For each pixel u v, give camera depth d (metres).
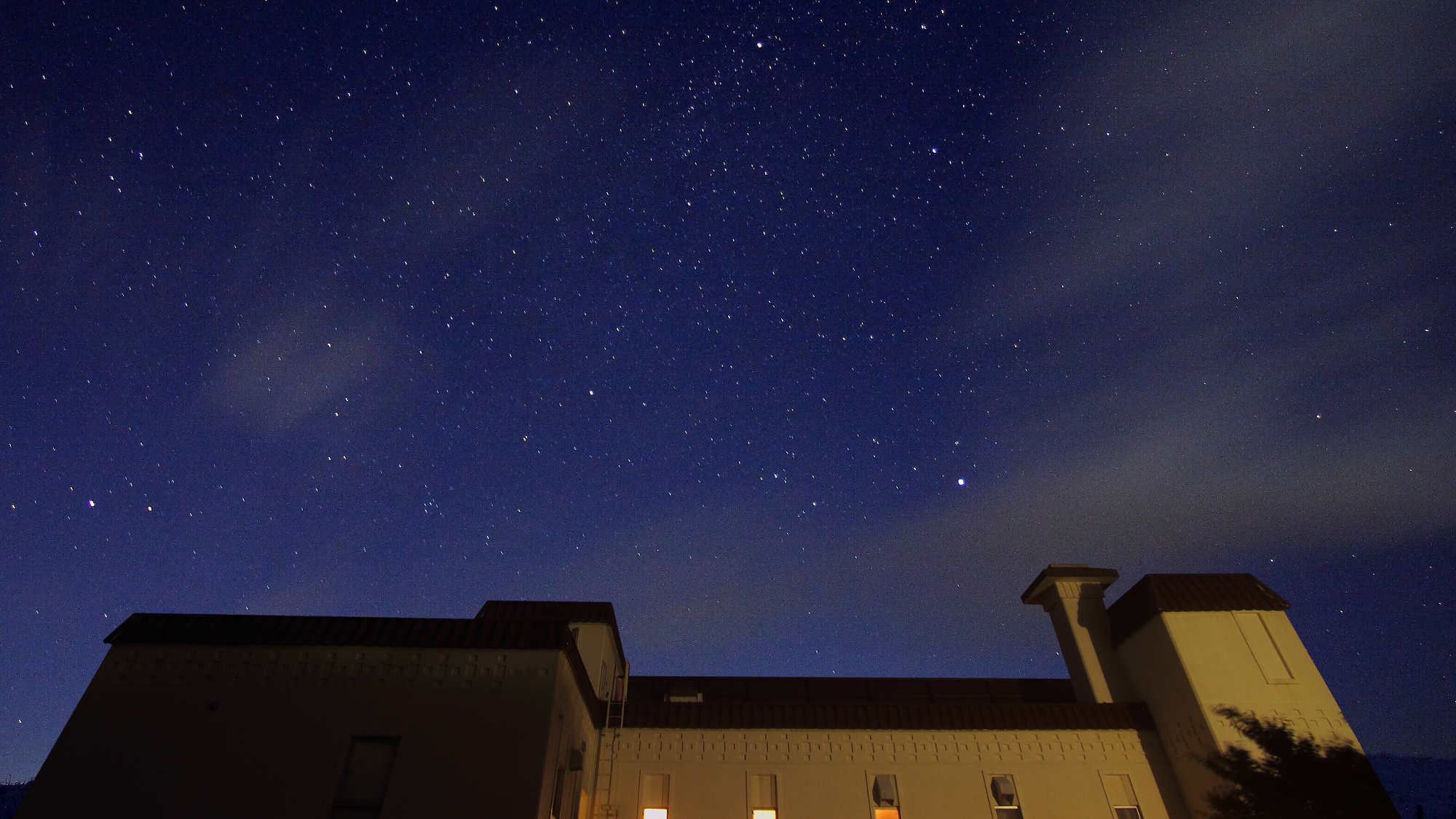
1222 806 14.88
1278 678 15.97
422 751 10.56
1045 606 21.20
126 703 10.95
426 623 11.93
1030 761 16.11
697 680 22.78
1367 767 14.62
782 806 15.31
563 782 12.15
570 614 19.56
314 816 10.09
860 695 22.75
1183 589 17.53
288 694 11.11
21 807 9.95
